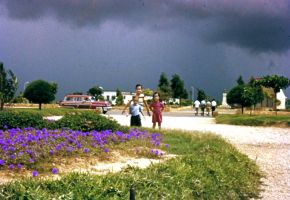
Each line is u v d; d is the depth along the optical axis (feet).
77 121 52.90
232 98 166.30
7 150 33.78
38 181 21.89
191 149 45.09
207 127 93.56
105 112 169.99
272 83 170.30
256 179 37.42
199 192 27.07
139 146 44.29
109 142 43.78
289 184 36.37
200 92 275.39
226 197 30.07
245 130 87.30
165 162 30.94
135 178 24.25
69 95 179.93
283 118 106.11
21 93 187.21
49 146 36.58
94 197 20.11
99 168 33.40
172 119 126.00
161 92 300.40
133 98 61.26
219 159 36.94
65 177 23.07
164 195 23.65
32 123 51.83
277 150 56.75
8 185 20.74
